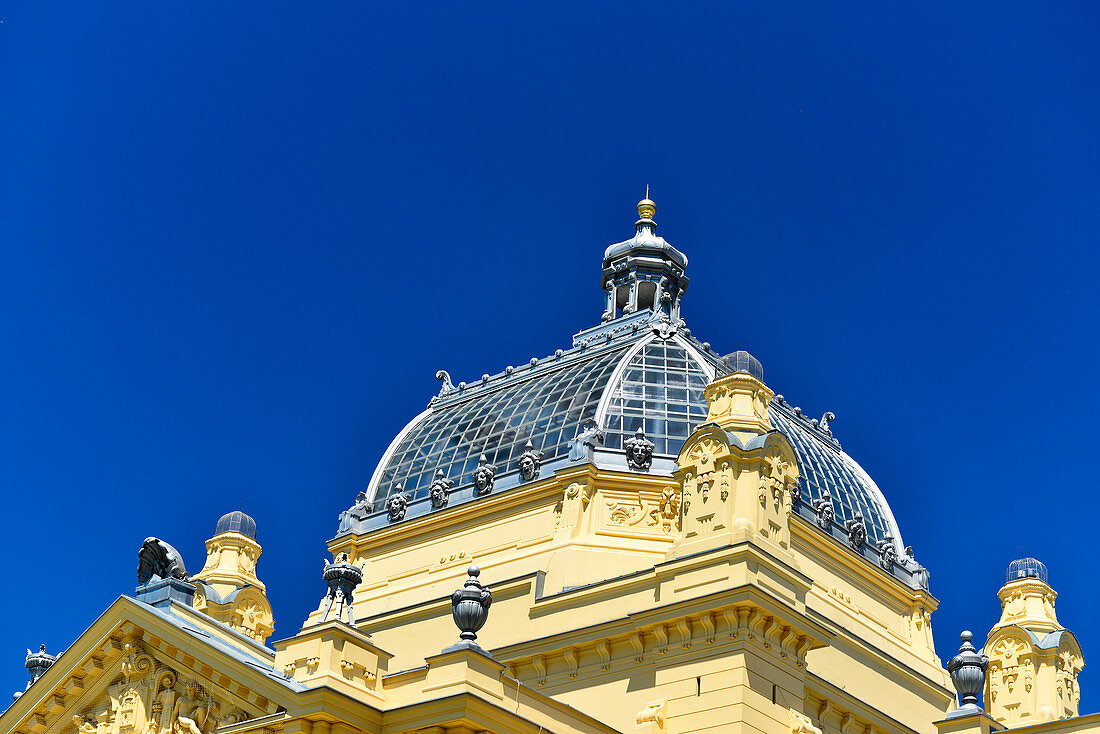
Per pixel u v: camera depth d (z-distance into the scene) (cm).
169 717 4409
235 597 6169
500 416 6412
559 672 5144
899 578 6353
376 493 6488
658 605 4853
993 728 5069
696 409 6047
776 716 4619
